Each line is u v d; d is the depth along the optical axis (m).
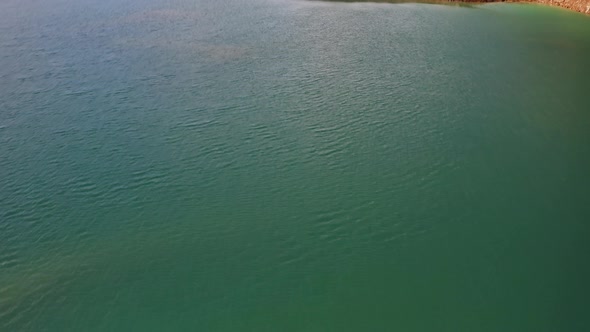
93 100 43.97
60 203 31.58
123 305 24.95
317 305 24.94
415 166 34.84
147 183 33.28
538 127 39.47
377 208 31.05
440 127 39.59
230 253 27.91
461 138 38.03
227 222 30.03
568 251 27.59
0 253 27.98
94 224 29.92
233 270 26.89
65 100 44.00
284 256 27.75
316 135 38.66
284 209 31.05
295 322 24.06
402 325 23.81
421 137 38.28
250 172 34.38
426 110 42.19
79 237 29.02
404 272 26.64
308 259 27.58
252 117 41.25
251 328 23.77
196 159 35.72
